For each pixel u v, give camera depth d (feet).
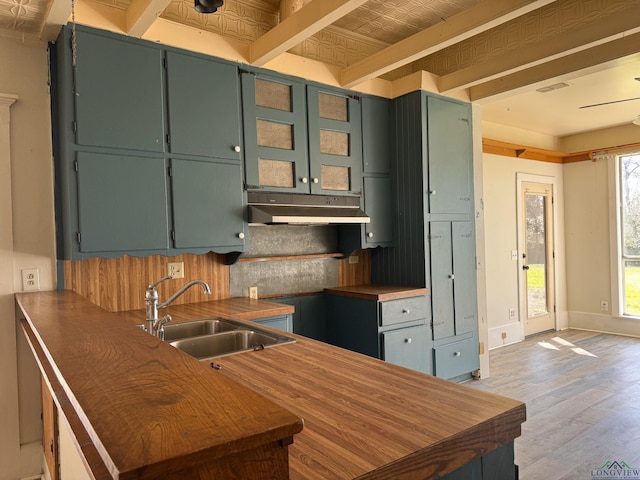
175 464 1.59
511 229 18.19
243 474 1.80
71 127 7.19
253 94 9.27
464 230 12.21
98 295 8.32
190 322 7.59
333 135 10.69
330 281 11.91
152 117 7.96
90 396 2.17
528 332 18.72
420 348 11.06
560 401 11.34
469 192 12.37
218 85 8.77
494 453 3.62
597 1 9.03
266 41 8.70
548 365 14.56
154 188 7.96
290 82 9.88
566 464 8.24
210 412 1.98
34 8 6.78
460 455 3.24
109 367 2.68
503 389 12.20
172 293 9.20
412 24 11.32
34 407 7.83
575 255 20.29
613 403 11.17
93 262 8.30
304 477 2.65
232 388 2.30
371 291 10.82
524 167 18.75
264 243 10.75
